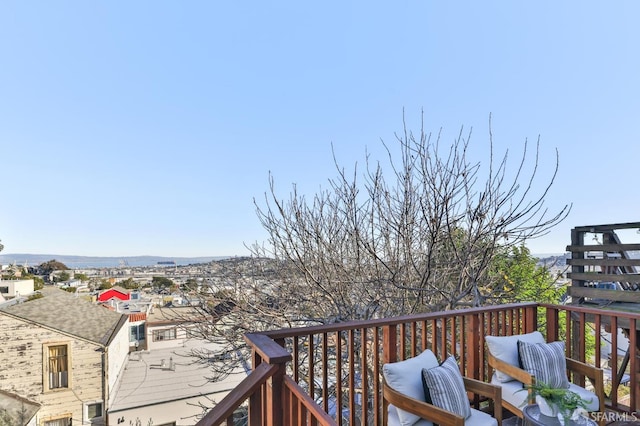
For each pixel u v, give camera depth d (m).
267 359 1.59
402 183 5.07
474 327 2.92
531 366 2.55
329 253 5.34
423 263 4.89
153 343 12.99
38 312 10.53
